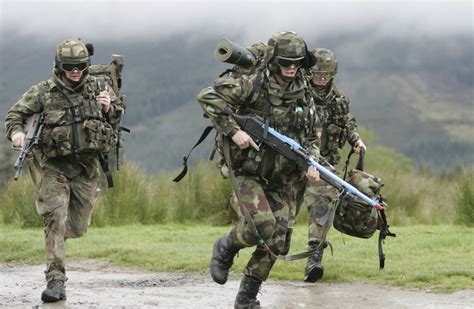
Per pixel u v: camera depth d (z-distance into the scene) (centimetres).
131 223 2575
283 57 1153
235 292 1445
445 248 1877
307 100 1198
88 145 1354
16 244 1973
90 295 1412
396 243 1969
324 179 1230
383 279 1530
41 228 2477
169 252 1850
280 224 1199
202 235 2203
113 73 1420
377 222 1412
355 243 1970
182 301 1364
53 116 1346
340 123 1576
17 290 1471
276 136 1173
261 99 1173
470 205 2552
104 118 1384
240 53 1168
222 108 1159
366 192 1393
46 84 1357
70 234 1411
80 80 1357
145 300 1370
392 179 2966
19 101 1355
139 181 2669
